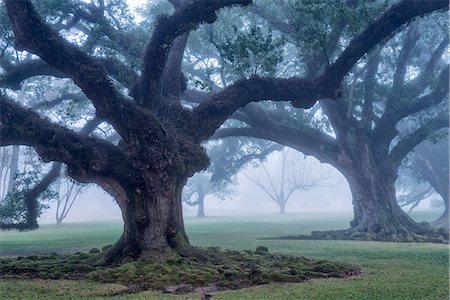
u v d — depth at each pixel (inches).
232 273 456.8
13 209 887.7
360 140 1119.0
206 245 872.9
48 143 533.0
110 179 550.9
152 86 590.2
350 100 1044.5
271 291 396.5
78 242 1010.7
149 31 869.2
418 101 1115.3
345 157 1118.4
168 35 560.1
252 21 1066.7
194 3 553.3
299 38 725.9
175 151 559.2
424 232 1074.7
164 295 382.6
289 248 818.2
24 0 515.8
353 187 1122.0
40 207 944.9
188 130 611.8
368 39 626.8
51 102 1000.9
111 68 740.7
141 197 545.3
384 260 632.4
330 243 927.7
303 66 1123.9
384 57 1149.1
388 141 1149.7
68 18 858.1
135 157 544.1
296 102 651.5
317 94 641.6
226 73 900.0
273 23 1034.7
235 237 1079.0
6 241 1083.3
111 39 800.9
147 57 575.5
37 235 1315.2
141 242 542.6
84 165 543.2
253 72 648.4
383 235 1037.2
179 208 578.6
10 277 482.9
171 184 556.7
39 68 762.2
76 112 1027.9
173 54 665.0
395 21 623.2
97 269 497.0
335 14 701.9
